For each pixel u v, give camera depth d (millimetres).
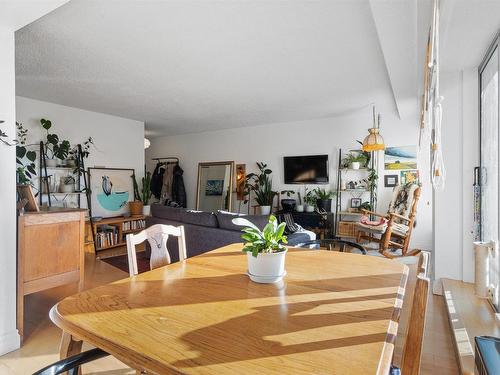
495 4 1928
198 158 7410
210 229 3432
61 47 2787
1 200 2070
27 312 2693
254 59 3061
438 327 2457
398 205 4840
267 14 2236
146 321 941
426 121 3143
